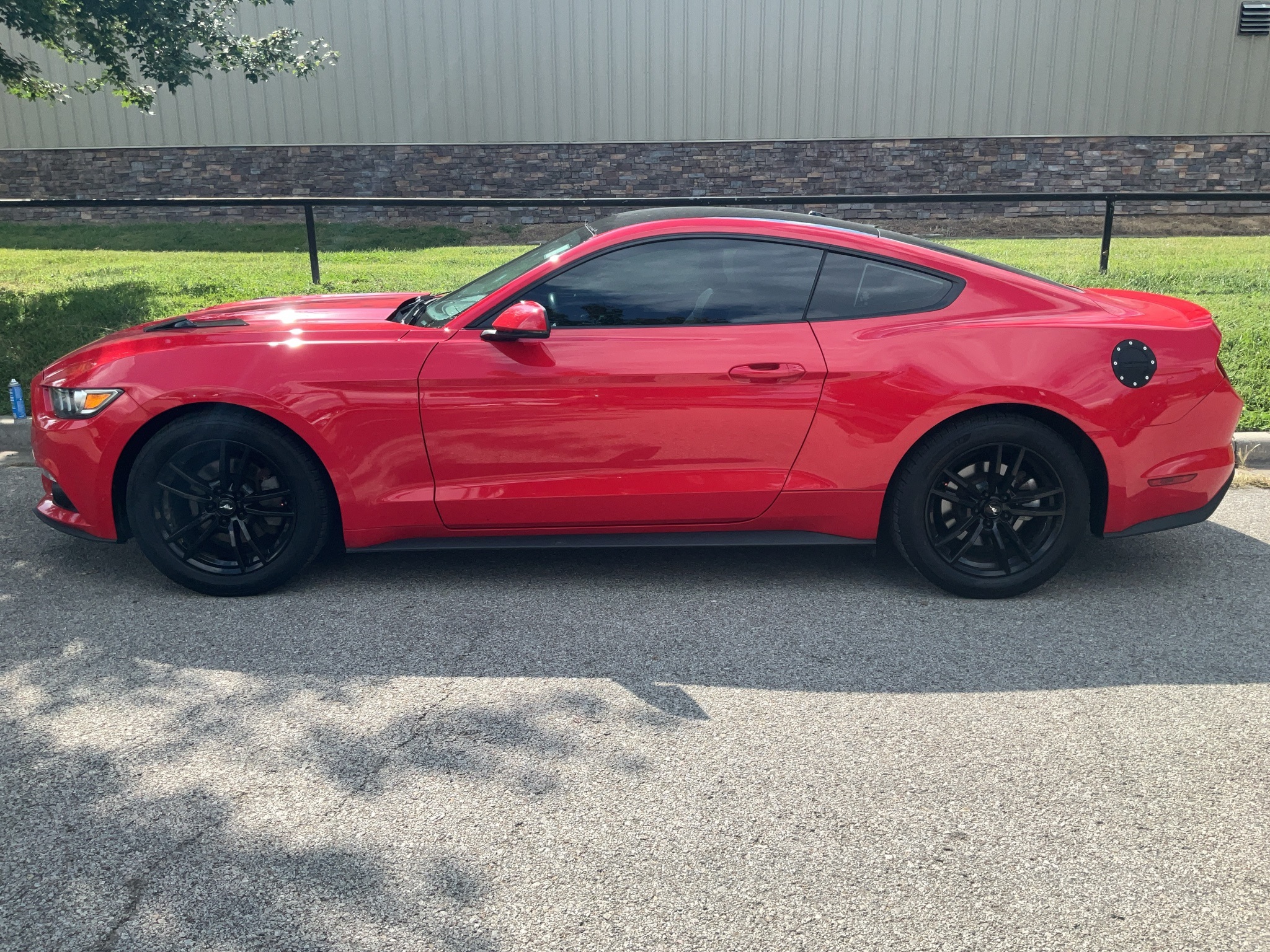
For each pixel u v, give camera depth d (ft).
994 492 13.46
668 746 9.90
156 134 64.28
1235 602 13.55
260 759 9.64
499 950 7.17
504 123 62.80
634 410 13.05
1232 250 39.32
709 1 60.64
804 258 13.44
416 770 9.45
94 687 11.10
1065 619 13.03
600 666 11.64
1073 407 13.01
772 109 61.82
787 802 8.97
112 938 7.28
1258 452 19.80
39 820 8.65
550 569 14.75
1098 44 60.23
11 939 7.27
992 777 9.36
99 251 44.50
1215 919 7.51
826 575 14.56
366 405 12.97
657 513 13.52
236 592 13.64
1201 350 13.32
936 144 61.77
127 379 13.12
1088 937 7.32
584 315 13.29
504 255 40.04
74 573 14.58
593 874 8.00
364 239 49.98
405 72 62.59
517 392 12.98
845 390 13.07
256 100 63.46
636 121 62.39
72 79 63.77
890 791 9.14
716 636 12.47
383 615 13.09
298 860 8.14
